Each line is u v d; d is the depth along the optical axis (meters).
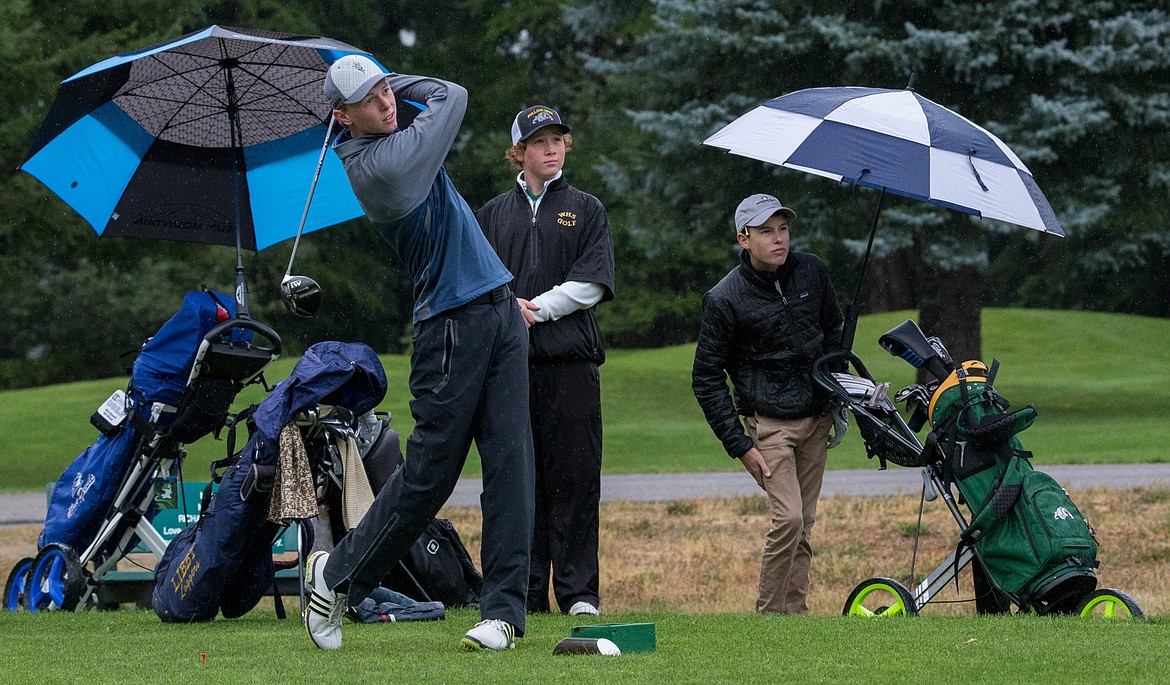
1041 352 117.81
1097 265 90.31
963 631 17.48
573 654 15.73
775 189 84.88
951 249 80.81
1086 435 72.44
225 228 26.19
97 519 26.20
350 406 21.42
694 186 87.75
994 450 20.83
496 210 23.58
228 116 25.78
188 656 16.86
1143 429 74.81
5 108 75.44
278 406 21.03
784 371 23.36
